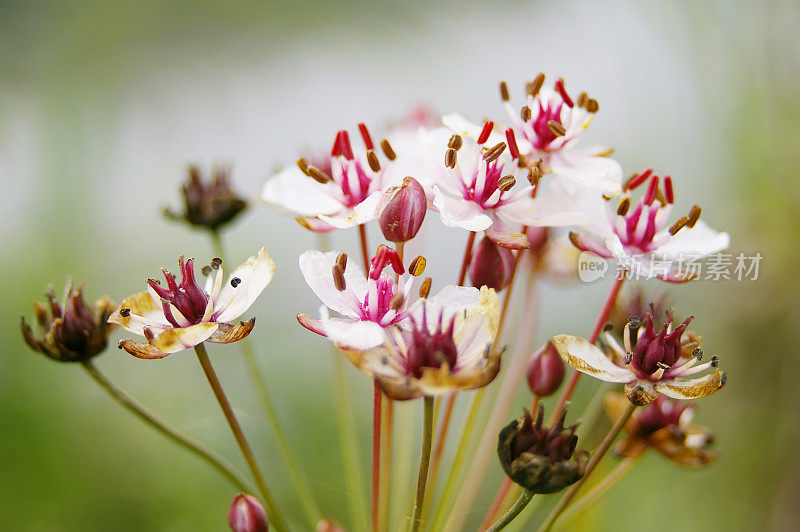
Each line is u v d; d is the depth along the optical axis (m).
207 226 0.33
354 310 0.28
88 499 0.36
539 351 0.29
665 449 0.31
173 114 0.57
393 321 0.28
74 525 0.36
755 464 0.35
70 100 0.53
